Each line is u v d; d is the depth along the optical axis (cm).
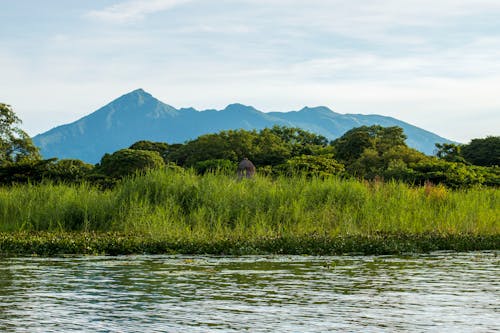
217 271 1498
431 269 1557
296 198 2617
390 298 1164
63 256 1805
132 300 1137
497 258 1792
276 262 1677
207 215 2408
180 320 980
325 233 2228
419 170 5412
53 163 5881
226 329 924
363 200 2673
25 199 2625
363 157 7262
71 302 1117
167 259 1736
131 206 2434
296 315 1017
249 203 2517
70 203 2494
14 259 1730
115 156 7575
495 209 2747
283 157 8462
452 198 2873
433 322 975
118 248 1888
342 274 1462
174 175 2694
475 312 1046
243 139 8681
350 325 952
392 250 1923
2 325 945
